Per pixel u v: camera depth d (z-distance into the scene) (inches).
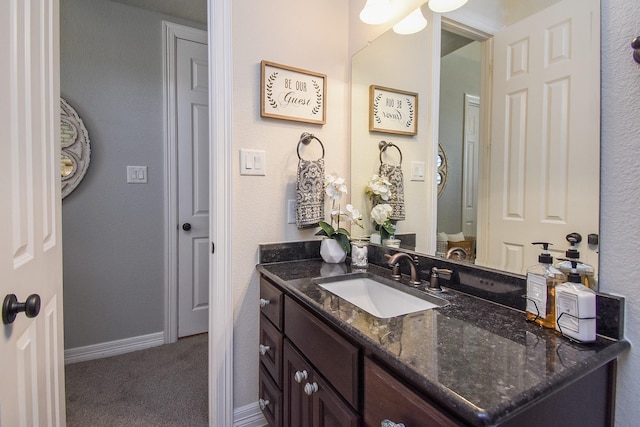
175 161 92.8
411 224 53.2
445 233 46.6
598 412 27.2
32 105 33.4
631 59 27.7
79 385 72.4
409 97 53.7
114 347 87.1
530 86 35.7
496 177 39.4
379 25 59.5
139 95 88.2
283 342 46.9
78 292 83.0
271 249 59.6
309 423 38.9
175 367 80.5
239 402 59.1
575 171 31.6
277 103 59.5
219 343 56.6
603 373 27.5
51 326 39.4
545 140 34.2
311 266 57.5
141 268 90.1
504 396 19.9
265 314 54.0
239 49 56.5
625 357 27.8
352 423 30.4
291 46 61.1
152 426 59.6
